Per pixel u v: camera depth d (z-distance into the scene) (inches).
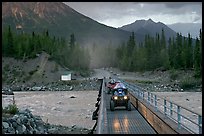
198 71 4881.9
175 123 621.3
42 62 6461.6
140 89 1214.9
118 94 1082.1
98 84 5226.4
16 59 6476.4
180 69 5561.0
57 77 6033.5
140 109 1044.5
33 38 6943.9
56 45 7111.2
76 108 2316.7
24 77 6008.9
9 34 6643.7
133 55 7175.2
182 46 5895.7
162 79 5442.9
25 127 982.4
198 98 3230.8
